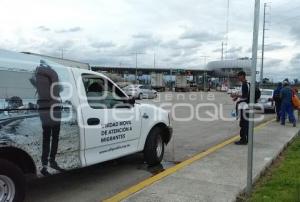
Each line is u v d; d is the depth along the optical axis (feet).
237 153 28.43
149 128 25.13
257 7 17.42
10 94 15.83
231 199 17.95
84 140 19.36
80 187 21.06
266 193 19.03
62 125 18.03
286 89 47.85
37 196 19.40
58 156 17.90
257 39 17.70
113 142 21.70
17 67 16.34
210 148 31.63
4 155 15.97
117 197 18.56
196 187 19.67
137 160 27.68
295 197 18.16
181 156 29.37
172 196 18.22
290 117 47.55
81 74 19.75
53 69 18.04
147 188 19.39
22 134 16.07
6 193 15.49
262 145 32.27
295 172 23.35
